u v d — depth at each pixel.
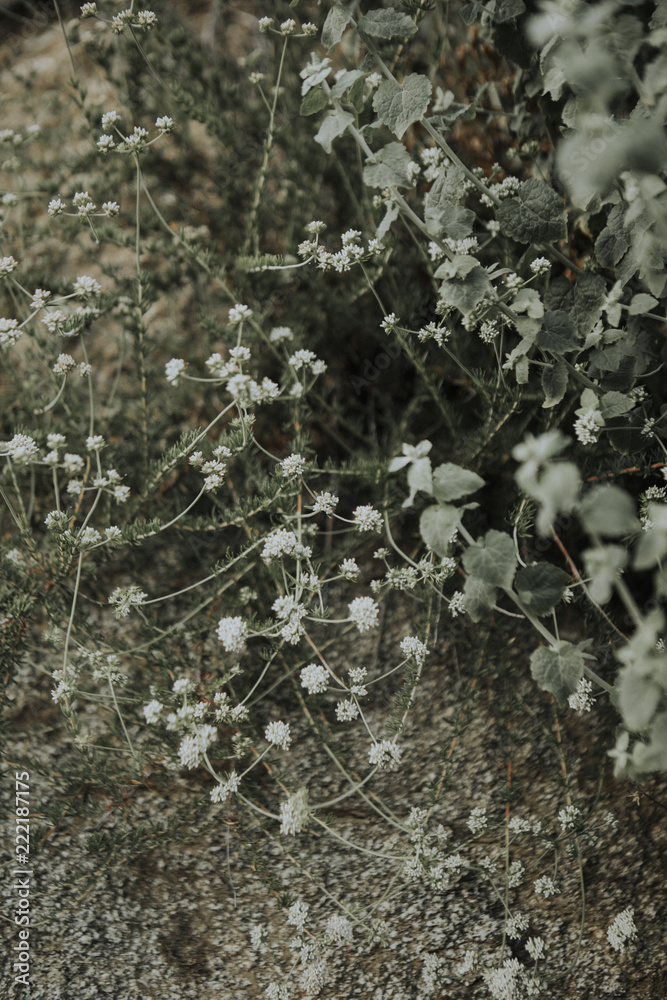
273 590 1.89
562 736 1.70
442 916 1.56
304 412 1.98
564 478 0.99
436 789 1.61
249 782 1.70
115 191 2.36
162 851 1.66
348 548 1.88
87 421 2.10
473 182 1.64
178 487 2.09
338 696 1.86
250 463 1.93
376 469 1.82
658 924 1.53
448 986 1.48
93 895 1.58
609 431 1.54
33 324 2.17
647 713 1.06
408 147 2.30
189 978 1.51
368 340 2.31
